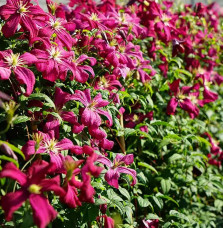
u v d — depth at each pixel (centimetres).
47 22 71
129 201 79
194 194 103
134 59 94
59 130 69
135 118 93
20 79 59
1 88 64
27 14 67
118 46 86
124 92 83
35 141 59
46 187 50
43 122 70
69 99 66
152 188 93
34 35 66
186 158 100
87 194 54
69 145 63
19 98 62
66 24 74
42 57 65
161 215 100
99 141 72
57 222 66
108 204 71
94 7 100
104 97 77
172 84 98
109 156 82
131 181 81
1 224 57
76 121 66
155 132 95
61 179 67
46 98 62
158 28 101
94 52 84
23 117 60
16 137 67
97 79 81
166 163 101
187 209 104
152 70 98
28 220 50
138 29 95
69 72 75
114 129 80
